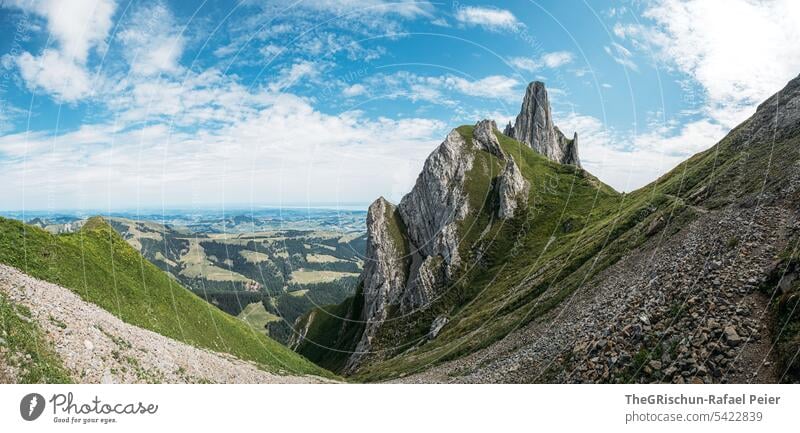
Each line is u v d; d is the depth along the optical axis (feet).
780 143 181.06
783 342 64.44
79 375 77.41
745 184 157.28
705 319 79.61
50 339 81.51
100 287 138.41
